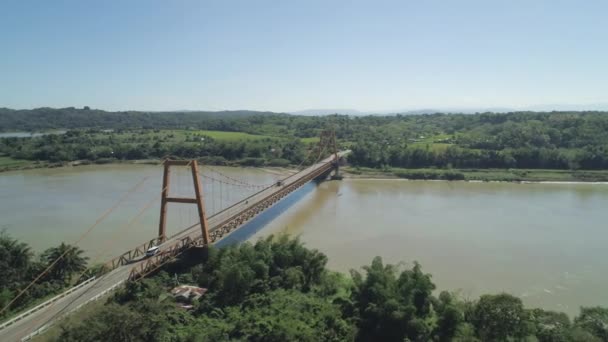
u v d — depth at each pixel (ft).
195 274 163.02
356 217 266.77
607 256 197.77
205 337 112.47
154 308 120.67
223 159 553.23
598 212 281.33
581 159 450.71
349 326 121.49
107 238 215.31
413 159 492.95
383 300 124.67
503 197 335.06
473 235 228.43
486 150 500.74
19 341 107.14
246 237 219.61
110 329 103.71
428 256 197.57
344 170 476.13
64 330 105.40
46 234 222.89
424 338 117.70
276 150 572.51
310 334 113.70
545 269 182.91
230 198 314.55
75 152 559.79
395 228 241.14
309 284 157.07
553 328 118.21
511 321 115.14
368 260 191.72
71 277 160.66
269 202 265.54
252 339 115.03
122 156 572.92
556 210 287.48
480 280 171.63
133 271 150.00
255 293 141.59
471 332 116.47
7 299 138.62
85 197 315.99
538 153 467.52
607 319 118.73
